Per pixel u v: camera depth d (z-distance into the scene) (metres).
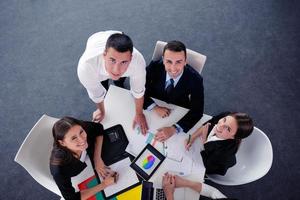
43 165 1.90
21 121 2.80
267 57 3.04
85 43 3.16
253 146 1.94
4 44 3.18
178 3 3.36
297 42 3.12
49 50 3.14
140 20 3.27
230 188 2.46
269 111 2.78
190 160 1.80
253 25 3.22
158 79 2.03
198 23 3.24
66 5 3.40
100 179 1.75
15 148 2.68
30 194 2.48
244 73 2.96
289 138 2.66
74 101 2.87
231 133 1.69
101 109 1.95
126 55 1.37
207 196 1.74
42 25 3.28
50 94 2.91
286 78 2.94
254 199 2.41
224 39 3.15
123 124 1.91
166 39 3.15
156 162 1.78
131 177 1.74
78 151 1.75
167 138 1.85
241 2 3.36
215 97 2.85
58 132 1.58
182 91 2.05
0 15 3.36
